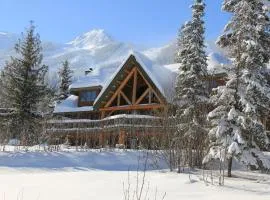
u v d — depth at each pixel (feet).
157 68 126.21
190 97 92.53
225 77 62.13
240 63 60.18
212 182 43.60
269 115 65.31
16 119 128.06
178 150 59.82
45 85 136.77
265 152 73.72
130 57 125.59
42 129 97.30
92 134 106.11
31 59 134.41
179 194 37.14
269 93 61.82
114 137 102.73
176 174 51.24
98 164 74.13
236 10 66.80
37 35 137.28
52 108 163.43
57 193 36.96
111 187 40.19
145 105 121.60
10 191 38.40
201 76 96.17
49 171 64.95
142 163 74.54
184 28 101.35
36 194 36.58
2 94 135.33
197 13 100.58
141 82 133.08
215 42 73.92
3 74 136.36
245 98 58.29
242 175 54.75
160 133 68.90
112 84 129.18
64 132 108.27
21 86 131.23
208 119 59.16
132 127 96.48
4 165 68.03
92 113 150.41
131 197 34.96
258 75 61.93
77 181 44.78
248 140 58.90
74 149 86.48
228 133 57.82
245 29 64.54
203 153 61.77
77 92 157.07
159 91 115.03
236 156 56.95
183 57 98.99
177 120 68.28
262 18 65.36
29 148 84.23
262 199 34.73
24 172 62.95
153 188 40.06
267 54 65.51
